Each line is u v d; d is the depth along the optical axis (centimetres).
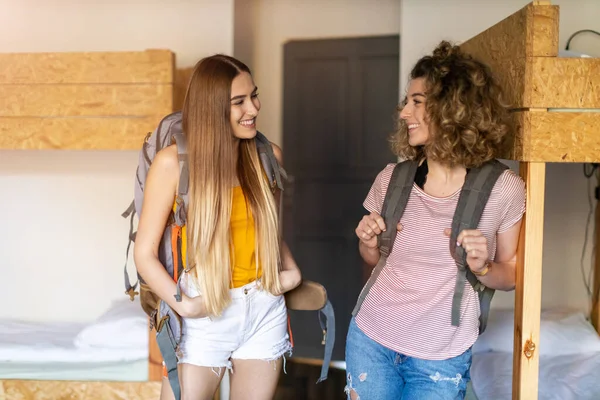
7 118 265
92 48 347
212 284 180
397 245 180
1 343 286
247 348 192
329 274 468
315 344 430
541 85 185
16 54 263
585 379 257
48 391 268
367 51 450
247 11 416
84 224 359
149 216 181
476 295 177
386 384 180
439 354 172
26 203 359
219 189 180
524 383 190
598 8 323
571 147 186
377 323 180
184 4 344
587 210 335
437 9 323
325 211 468
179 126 195
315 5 452
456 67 175
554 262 338
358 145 460
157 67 262
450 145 172
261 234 189
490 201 173
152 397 265
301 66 458
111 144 264
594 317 321
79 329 322
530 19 184
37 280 362
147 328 284
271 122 462
